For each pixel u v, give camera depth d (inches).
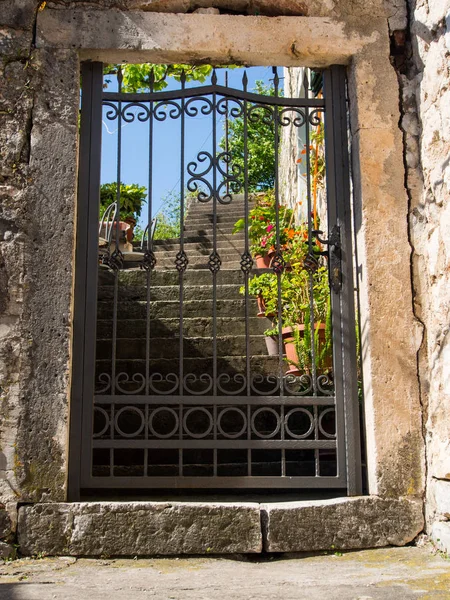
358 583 101.9
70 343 132.0
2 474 125.5
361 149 143.0
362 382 140.6
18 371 129.2
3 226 133.8
